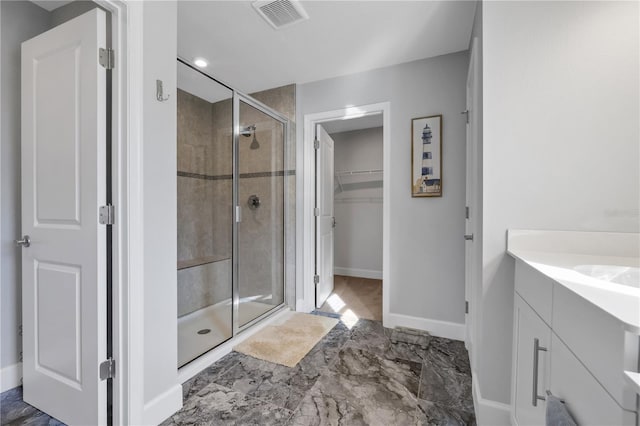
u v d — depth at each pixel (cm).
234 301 239
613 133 125
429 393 165
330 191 354
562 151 130
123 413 129
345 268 467
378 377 181
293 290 297
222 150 264
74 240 133
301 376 181
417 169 246
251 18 193
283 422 142
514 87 135
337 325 262
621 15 124
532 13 133
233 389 168
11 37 170
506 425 136
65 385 138
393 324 256
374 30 207
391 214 257
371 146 446
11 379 167
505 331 138
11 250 170
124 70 128
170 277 149
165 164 146
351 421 143
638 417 50
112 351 131
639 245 121
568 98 129
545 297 93
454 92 236
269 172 286
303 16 192
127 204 128
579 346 70
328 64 254
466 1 177
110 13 133
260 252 279
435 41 221
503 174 137
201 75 222
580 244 127
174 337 151
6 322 167
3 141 167
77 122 131
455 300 237
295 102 290
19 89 173
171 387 149
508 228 136
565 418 72
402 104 253
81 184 131
